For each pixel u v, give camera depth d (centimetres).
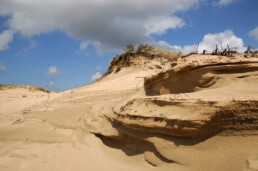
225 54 676
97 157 603
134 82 1510
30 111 1228
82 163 580
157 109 557
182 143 453
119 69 2431
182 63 647
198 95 494
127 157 577
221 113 406
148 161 505
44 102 1403
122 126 658
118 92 1242
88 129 820
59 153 692
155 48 2533
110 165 537
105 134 711
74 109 1100
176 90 631
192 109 461
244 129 375
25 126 994
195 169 400
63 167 577
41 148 764
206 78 556
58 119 1023
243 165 335
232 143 379
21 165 622
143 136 553
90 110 995
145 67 2100
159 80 706
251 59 511
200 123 422
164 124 491
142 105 627
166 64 1959
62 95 1537
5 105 1452
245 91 436
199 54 734
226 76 528
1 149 779
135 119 577
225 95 448
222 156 378
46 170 570
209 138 416
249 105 379
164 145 480
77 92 1507
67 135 859
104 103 1033
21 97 1834
